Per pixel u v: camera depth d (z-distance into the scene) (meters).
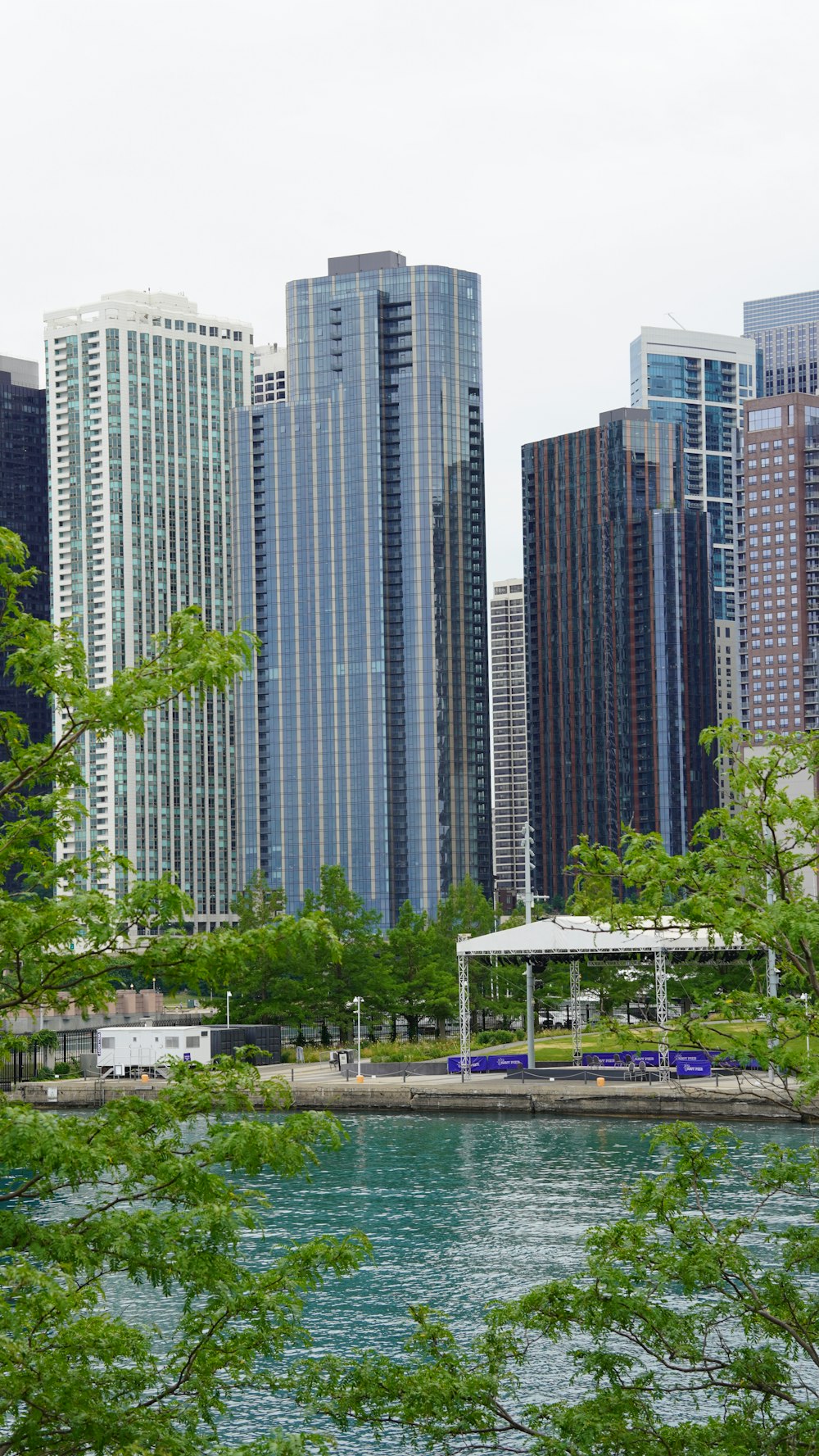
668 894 30.03
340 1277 28.05
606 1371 29.53
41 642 26.94
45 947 26.22
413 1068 164.38
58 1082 173.62
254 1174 25.72
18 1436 23.73
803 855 29.91
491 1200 96.69
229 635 27.34
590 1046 178.38
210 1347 26.86
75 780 27.84
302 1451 26.58
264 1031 189.12
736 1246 29.48
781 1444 28.03
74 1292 24.83
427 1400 28.81
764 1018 29.36
